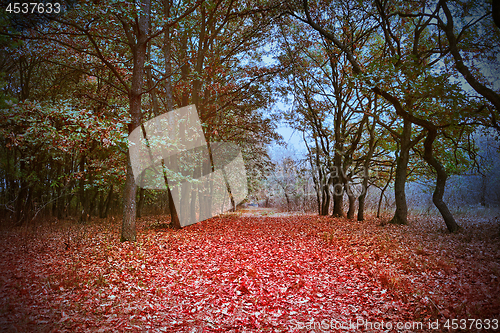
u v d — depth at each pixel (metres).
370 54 20.97
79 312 5.12
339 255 9.07
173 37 16.69
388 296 5.60
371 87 12.75
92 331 4.46
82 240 11.86
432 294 5.42
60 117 8.91
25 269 7.63
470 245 9.41
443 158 19.17
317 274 7.30
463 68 10.24
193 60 16.55
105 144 9.27
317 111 23.50
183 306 5.54
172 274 7.39
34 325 4.53
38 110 8.55
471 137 17.09
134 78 11.42
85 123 8.89
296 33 20.19
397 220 16.45
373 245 10.16
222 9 16.09
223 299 5.83
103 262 8.33
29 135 9.27
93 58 14.15
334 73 22.47
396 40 16.28
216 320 4.98
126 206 11.42
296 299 5.79
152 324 4.79
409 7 15.33
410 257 8.10
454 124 11.96
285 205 42.84
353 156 25.22
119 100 17.59
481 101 11.56
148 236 12.59
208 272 7.58
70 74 16.59
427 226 15.07
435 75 11.83
